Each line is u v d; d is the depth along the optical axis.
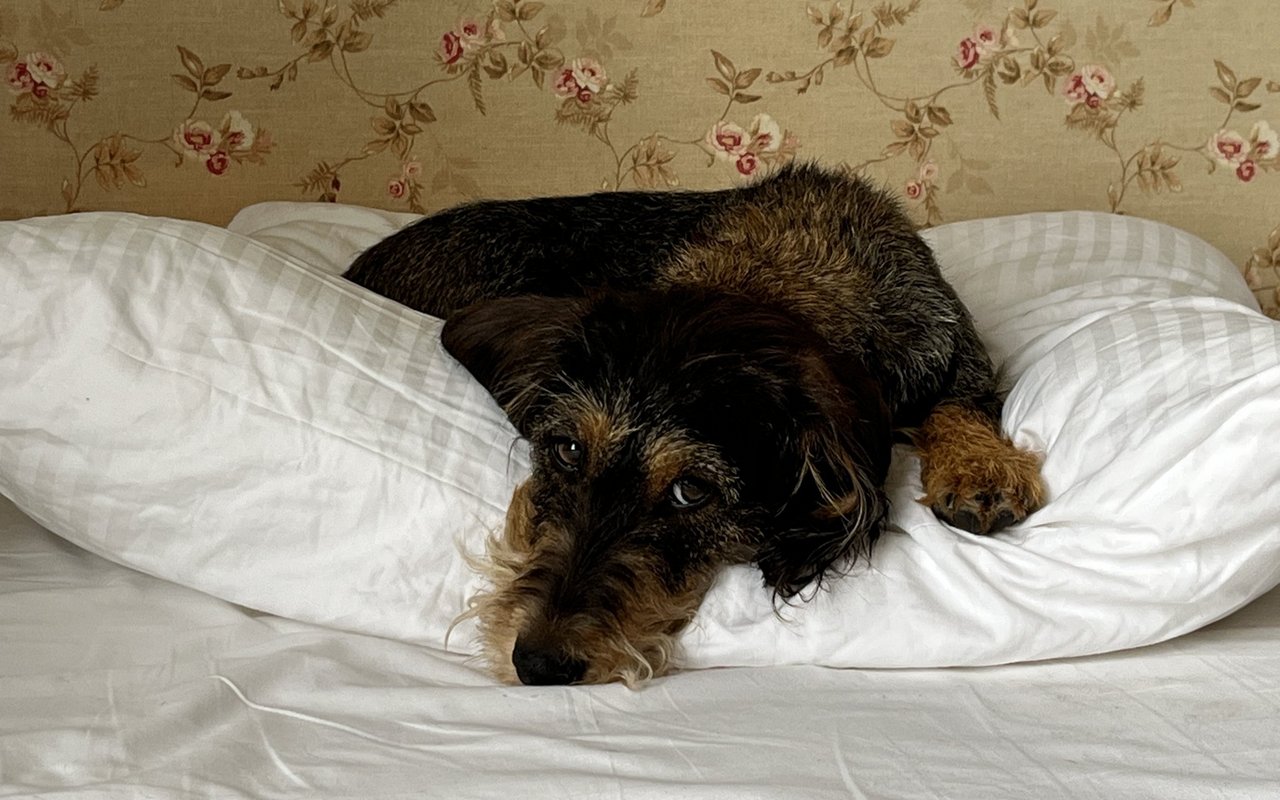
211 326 0.66
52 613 0.64
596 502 0.65
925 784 0.48
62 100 1.22
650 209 0.92
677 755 0.51
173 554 0.66
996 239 1.13
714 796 0.46
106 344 0.64
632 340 0.69
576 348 0.69
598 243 0.90
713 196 0.93
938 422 0.77
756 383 0.66
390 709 0.56
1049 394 0.72
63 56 1.21
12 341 0.64
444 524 0.66
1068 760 0.51
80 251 0.66
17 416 0.65
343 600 0.66
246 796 0.47
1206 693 0.58
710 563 0.66
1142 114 1.28
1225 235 1.31
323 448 0.65
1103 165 1.29
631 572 0.63
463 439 0.68
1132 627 0.61
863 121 1.27
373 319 0.72
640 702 0.57
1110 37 1.26
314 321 0.69
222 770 0.49
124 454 0.65
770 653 0.63
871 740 0.53
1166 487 0.60
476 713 0.56
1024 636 0.61
